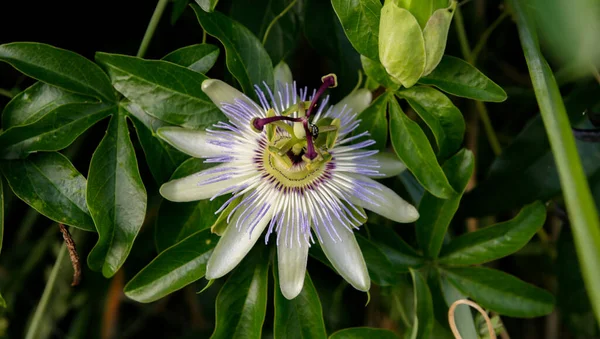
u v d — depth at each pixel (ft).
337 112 1.20
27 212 1.47
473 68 1.18
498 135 1.56
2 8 1.34
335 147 1.16
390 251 1.26
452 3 1.08
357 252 1.13
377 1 1.15
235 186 1.13
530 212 1.25
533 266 1.58
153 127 1.18
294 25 1.32
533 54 1.14
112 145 1.16
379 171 1.18
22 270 1.48
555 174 1.30
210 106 1.17
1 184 1.14
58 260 1.31
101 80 1.17
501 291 1.26
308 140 1.12
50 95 1.17
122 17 1.39
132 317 1.61
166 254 1.15
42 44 1.15
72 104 1.16
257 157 1.15
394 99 1.20
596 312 1.06
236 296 1.18
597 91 1.30
